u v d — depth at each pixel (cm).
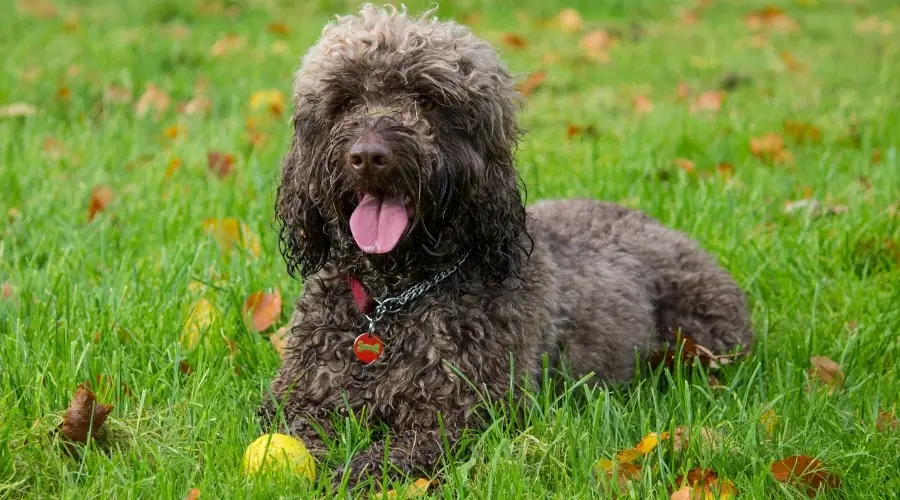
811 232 747
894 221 750
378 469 464
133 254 689
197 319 591
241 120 1006
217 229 708
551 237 610
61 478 446
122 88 1086
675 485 447
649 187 829
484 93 499
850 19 1742
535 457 468
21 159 870
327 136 494
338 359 509
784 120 1044
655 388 548
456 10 1634
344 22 528
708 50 1426
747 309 650
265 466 445
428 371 494
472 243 504
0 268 667
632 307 597
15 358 529
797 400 528
